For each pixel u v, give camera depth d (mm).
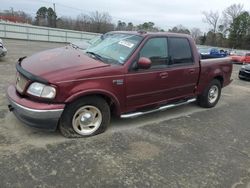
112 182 3428
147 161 3996
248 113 6980
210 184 3611
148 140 4684
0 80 7719
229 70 7250
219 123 5941
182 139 4887
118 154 4098
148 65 4688
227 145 4855
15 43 23484
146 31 5320
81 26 57219
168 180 3592
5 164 3564
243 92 9781
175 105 5863
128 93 4777
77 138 4441
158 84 5227
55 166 3629
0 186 3158
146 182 3500
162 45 5293
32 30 30469
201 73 6246
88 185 3328
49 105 3977
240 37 70250
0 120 4828
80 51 5199
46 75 4023
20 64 4629
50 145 4141
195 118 6078
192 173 3814
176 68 5543
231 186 3623
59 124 4293
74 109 4254
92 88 4250
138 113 5078
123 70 4613
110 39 5418
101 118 4617
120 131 4910
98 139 4500
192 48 5992
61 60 4500
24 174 3404
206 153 4453
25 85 4121
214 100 7023
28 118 3998
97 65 4438
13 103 4172
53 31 32188
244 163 4266
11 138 4238
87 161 3818
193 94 6266
